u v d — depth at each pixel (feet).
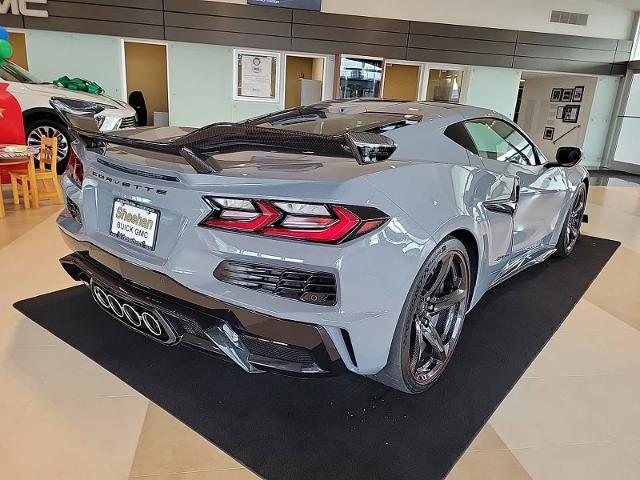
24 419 4.77
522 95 38.22
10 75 17.16
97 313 7.11
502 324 7.37
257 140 3.75
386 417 5.05
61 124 17.03
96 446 4.46
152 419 4.87
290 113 7.61
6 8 23.15
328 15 26.20
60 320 6.84
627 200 19.76
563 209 9.45
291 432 4.76
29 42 24.04
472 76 29.37
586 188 10.84
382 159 3.57
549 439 4.87
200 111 26.78
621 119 31.55
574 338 7.07
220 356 4.46
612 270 10.22
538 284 9.14
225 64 26.30
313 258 3.86
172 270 4.22
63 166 17.38
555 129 34.76
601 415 5.31
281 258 3.89
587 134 32.27
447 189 4.98
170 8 24.58
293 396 5.34
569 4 29.19
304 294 3.97
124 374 5.61
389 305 4.31
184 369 5.76
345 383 5.62
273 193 3.88
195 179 4.10
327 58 27.37
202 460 4.35
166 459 4.33
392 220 4.20
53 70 24.63
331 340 4.07
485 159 6.49
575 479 4.36
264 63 26.73
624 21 30.22
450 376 5.87
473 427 4.97
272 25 25.73
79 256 5.52
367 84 27.71
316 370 4.28
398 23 27.09
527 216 7.78
